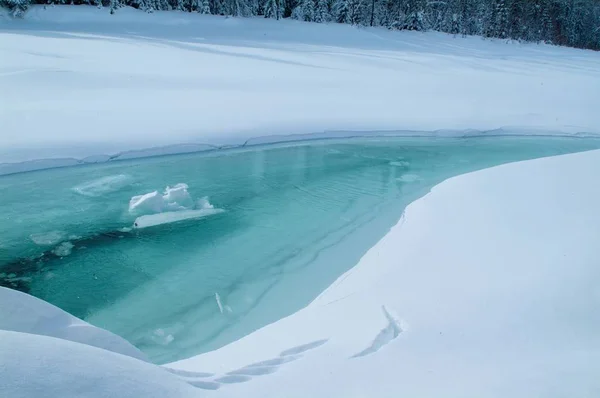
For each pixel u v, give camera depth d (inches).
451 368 98.2
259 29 1274.6
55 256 224.8
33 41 771.4
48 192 295.1
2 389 55.9
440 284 157.3
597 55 1852.9
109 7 1191.6
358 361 104.2
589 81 970.7
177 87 575.2
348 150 448.8
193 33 1125.7
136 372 73.0
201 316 181.5
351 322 138.6
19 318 87.9
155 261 224.7
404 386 89.6
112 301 190.9
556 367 95.1
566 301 130.7
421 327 124.6
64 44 777.6
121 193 302.2
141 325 175.5
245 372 98.4
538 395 82.8
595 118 622.8
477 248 189.0
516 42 1770.4
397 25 1603.1
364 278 185.2
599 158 346.3
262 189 329.4
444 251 192.5
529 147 498.9
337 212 291.6
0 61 585.6
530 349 107.2
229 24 1262.3
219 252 235.3
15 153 325.4
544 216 220.1
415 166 406.9
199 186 327.9
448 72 929.5
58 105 441.4
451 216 239.0
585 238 181.9
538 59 1418.6
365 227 267.6
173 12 1278.3
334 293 179.0
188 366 127.4
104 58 695.7
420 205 271.1
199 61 764.0
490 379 90.5
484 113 605.6
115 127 399.9
